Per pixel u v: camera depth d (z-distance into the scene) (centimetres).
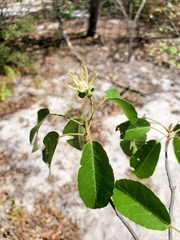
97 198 72
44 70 405
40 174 281
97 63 418
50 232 238
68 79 391
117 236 234
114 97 87
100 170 73
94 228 239
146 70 406
